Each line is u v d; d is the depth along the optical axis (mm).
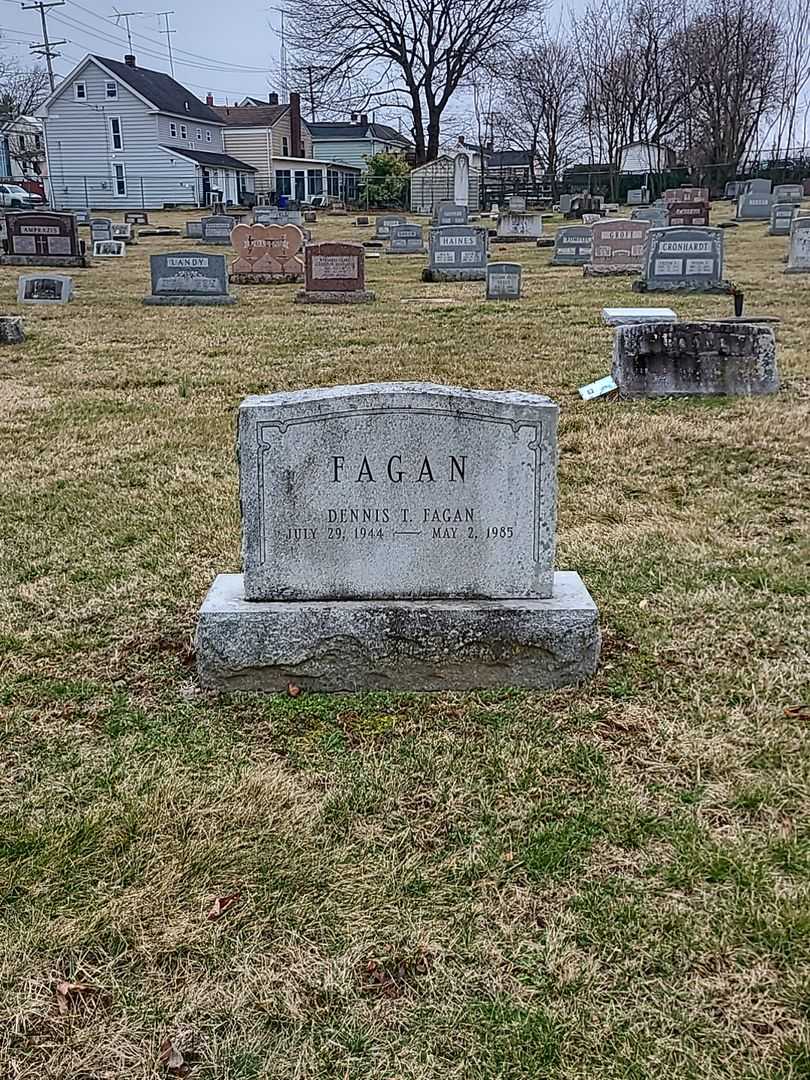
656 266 16812
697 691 3654
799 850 2771
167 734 3420
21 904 2613
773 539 5262
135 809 3010
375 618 3592
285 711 3559
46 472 6785
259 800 3053
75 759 3277
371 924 2555
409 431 3512
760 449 7031
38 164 70500
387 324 13867
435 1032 2236
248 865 2775
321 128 67125
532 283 19344
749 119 54312
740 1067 2127
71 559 5121
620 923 2531
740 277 18531
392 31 53375
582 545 5203
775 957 2408
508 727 3432
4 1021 2266
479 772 3186
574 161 63281
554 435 3529
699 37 53594
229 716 3531
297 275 20797
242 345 12281
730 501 5934
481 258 20906
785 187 39000
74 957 2447
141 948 2475
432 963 2430
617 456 6965
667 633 4125
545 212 43844
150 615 4398
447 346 11711
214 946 2484
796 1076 2102
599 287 18109
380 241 32375
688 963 2400
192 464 6941
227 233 31484
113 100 50344
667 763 3219
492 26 53688
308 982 2379
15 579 4848
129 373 10570
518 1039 2213
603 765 3213
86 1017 2279
